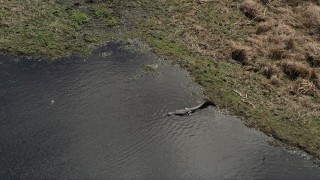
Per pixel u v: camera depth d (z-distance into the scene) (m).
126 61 19.22
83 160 14.58
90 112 16.45
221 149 15.45
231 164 14.91
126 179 14.06
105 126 15.92
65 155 14.69
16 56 18.95
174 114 16.64
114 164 14.55
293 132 16.12
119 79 18.19
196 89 17.94
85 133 15.57
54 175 14.00
